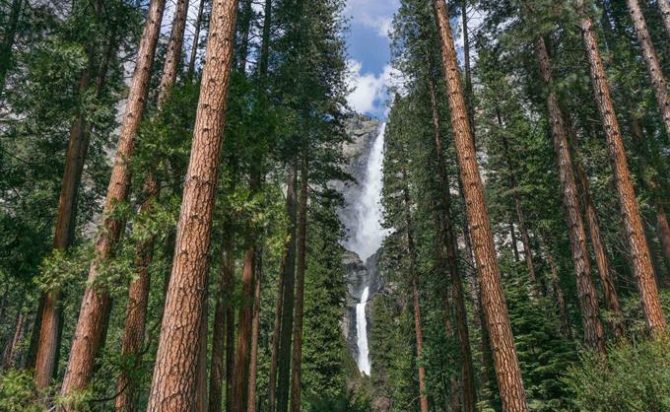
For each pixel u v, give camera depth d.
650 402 6.14
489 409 12.61
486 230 7.30
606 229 15.50
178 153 7.20
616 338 9.85
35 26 11.97
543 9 11.27
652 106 16.25
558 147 11.27
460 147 7.85
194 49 12.92
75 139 10.70
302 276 17.09
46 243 12.31
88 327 6.48
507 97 15.35
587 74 13.14
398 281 24.22
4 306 25.17
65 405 5.92
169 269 7.11
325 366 27.25
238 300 8.30
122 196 7.29
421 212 17.09
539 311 14.42
